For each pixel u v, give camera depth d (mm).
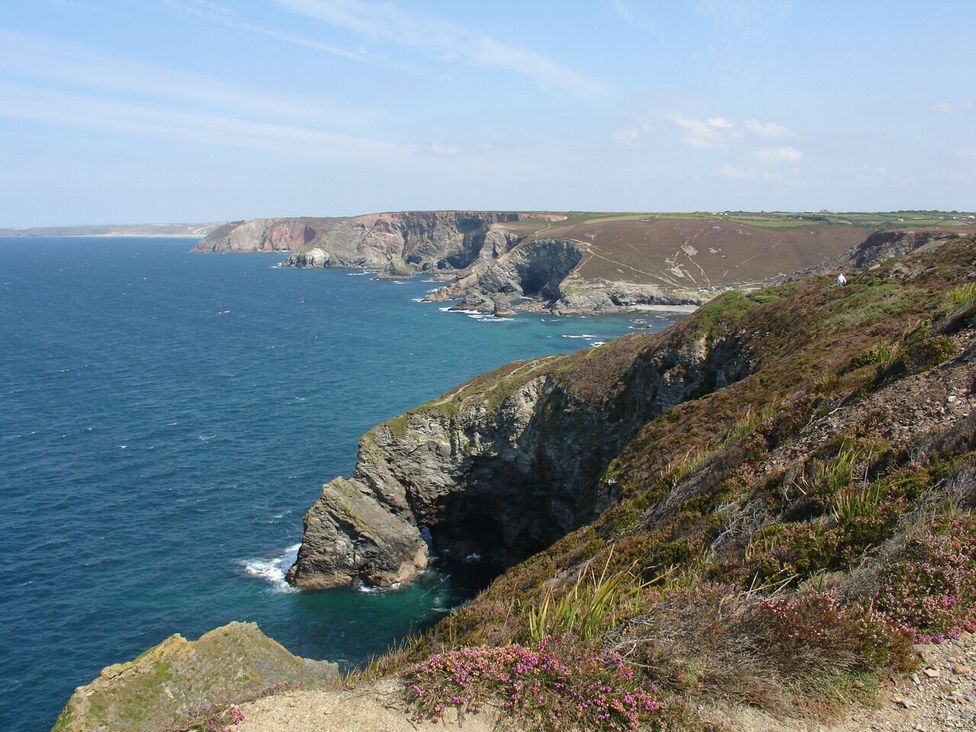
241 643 15039
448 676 8195
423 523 50844
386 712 7883
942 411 12484
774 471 14211
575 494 45719
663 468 22797
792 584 9836
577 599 9977
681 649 8023
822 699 7293
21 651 33219
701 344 38906
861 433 13266
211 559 42875
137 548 43438
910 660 7523
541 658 8266
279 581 41562
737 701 7414
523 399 49062
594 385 46031
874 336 25062
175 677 13797
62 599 37656
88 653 33344
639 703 7445
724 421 23906
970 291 19031
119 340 113375
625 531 18141
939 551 8633
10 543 43188
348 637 37062
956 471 10086
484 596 19453
